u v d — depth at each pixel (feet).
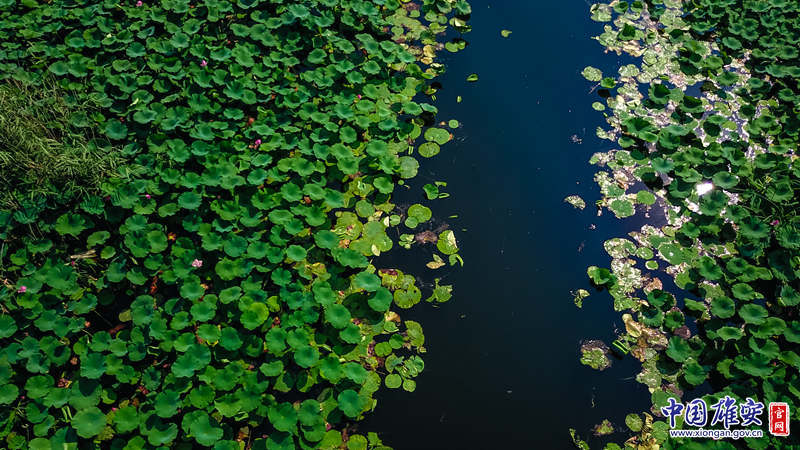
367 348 13.37
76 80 17.57
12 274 13.76
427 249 15.61
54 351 12.32
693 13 22.12
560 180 17.43
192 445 11.53
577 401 13.15
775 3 21.66
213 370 12.16
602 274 14.99
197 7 19.83
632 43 21.39
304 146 16.29
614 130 18.70
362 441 11.92
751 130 18.08
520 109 19.21
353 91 18.30
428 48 20.70
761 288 14.79
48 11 19.15
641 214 16.49
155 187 15.06
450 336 14.07
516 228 16.29
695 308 14.21
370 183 16.44
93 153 15.30
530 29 21.98
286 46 18.85
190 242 14.17
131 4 19.81
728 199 16.43
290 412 11.65
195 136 15.92
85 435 11.09
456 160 17.67
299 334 12.77
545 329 14.38
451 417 12.71
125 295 13.85
